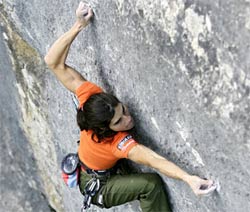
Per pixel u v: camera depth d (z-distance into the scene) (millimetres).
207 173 4012
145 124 4367
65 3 4629
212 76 3525
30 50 5793
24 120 6688
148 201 4582
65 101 5629
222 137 3684
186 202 4469
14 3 5391
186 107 3848
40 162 7070
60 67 4367
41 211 7664
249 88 3332
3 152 7473
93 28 4395
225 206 4047
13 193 7777
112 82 4539
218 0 3285
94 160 4449
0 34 5965
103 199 4621
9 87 6520
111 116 4086
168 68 3824
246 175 3682
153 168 4355
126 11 3945
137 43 3990
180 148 4145
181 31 3584
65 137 6059
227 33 3312
